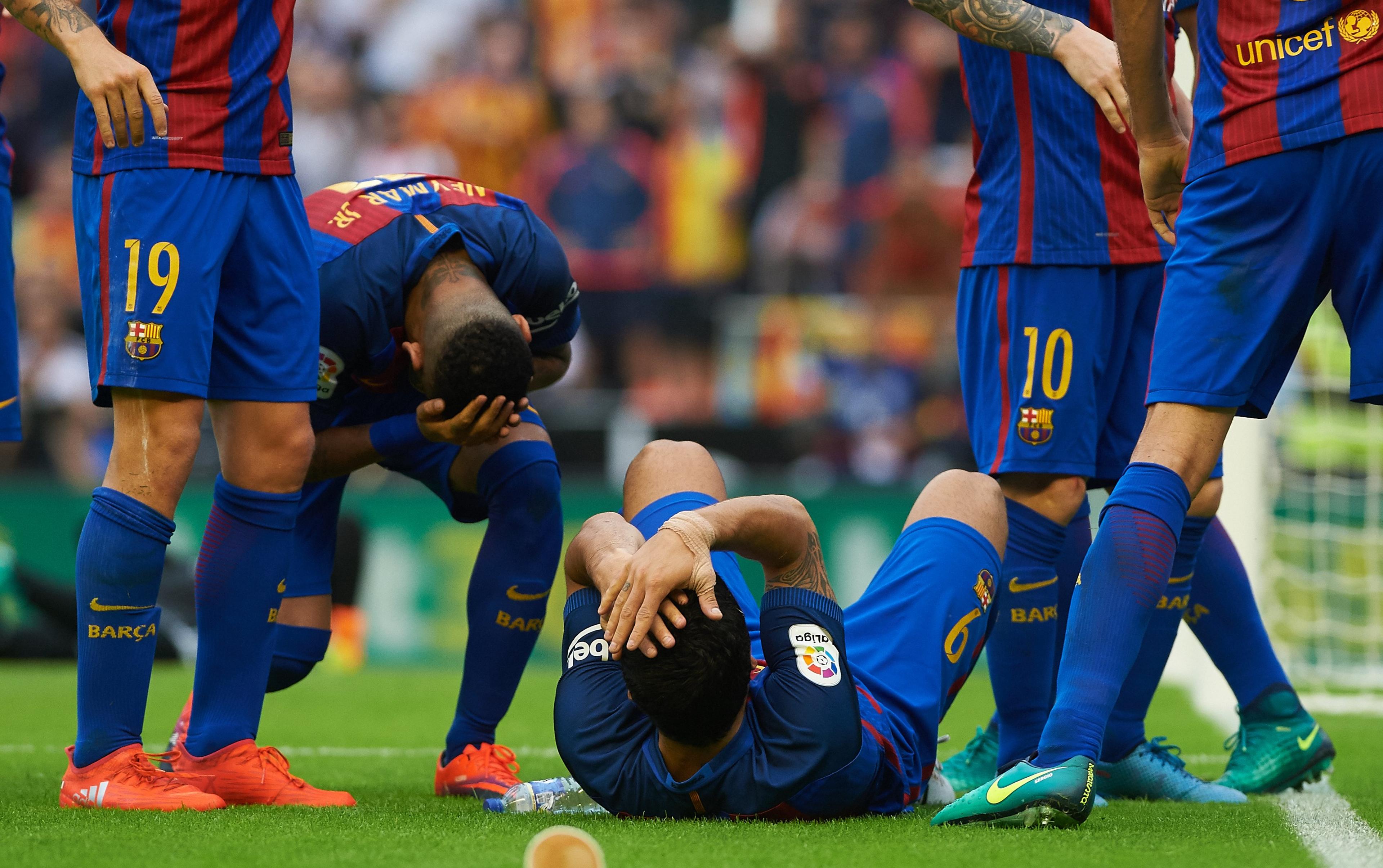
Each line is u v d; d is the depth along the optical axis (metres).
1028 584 11.68
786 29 44.44
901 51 44.31
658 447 10.09
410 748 15.84
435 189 11.53
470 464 11.62
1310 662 27.88
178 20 9.60
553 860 6.21
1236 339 8.62
